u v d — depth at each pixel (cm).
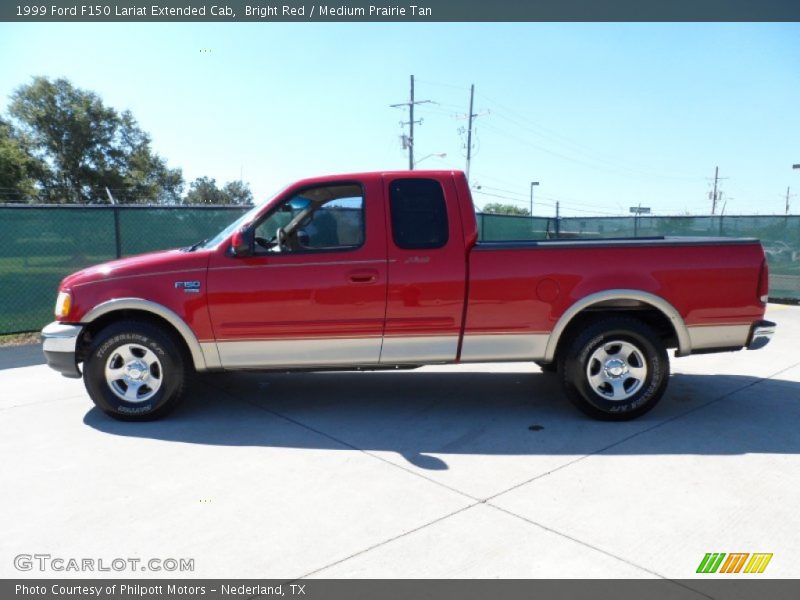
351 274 485
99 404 502
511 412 528
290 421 509
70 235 899
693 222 1414
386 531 325
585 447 444
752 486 375
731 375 647
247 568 292
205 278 486
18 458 430
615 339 488
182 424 502
